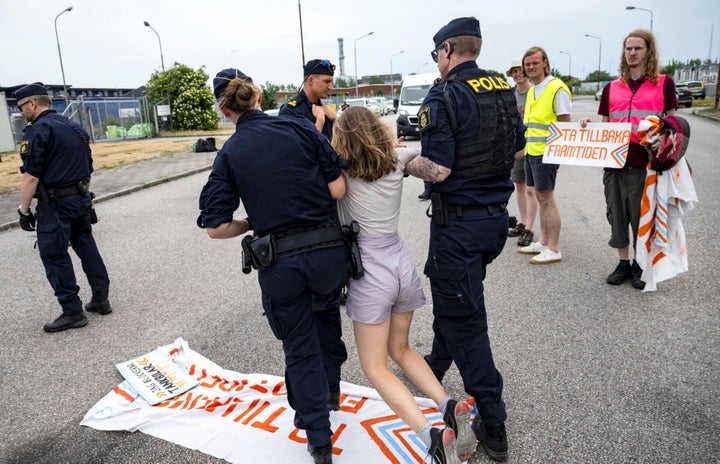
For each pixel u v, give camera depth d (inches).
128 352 150.9
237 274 215.8
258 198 89.3
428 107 93.5
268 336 156.6
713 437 100.5
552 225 200.5
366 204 93.9
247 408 117.6
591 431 104.5
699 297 163.6
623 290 174.1
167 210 360.8
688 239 220.1
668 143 151.0
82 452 107.0
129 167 595.8
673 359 129.3
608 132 166.1
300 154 90.4
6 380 137.8
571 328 148.9
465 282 96.4
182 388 127.6
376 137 91.7
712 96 1849.2
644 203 160.4
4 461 105.3
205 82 1338.6
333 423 110.7
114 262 239.9
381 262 94.2
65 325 167.2
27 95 159.2
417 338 149.6
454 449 84.4
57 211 161.0
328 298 100.3
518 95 228.1
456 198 96.2
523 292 177.3
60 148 159.0
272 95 1723.7
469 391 99.3
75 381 136.3
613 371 125.5
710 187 320.8
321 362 96.9
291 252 89.3
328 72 162.7
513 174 232.5
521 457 98.4
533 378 124.5
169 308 182.1
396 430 107.6
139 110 1173.7
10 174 549.3
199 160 649.0
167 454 104.7
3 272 231.1
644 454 97.0
